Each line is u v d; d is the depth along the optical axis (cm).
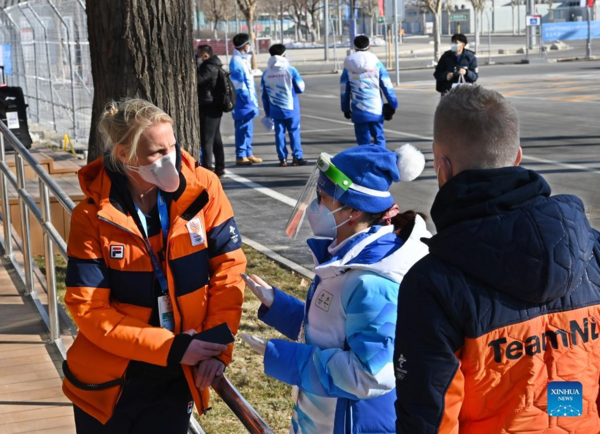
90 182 254
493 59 4309
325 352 216
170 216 251
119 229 246
